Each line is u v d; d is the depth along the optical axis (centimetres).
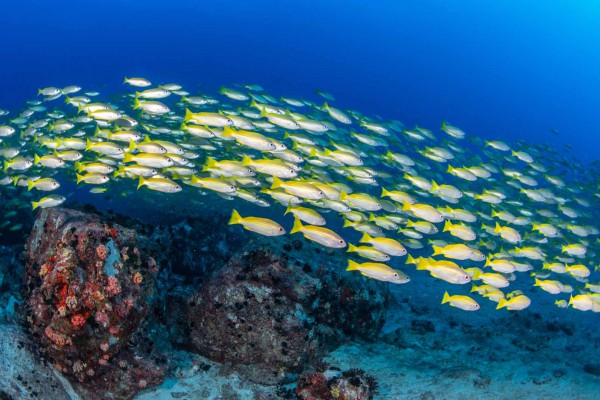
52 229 684
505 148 1645
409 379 761
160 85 1401
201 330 736
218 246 1102
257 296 723
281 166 898
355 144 1697
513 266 870
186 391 682
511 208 1587
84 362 625
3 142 1474
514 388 744
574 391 734
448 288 1334
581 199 1733
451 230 930
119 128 1194
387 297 970
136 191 1488
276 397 691
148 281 669
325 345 809
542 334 1045
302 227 734
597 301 873
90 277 612
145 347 653
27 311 665
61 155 1044
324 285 805
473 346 941
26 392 605
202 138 1317
